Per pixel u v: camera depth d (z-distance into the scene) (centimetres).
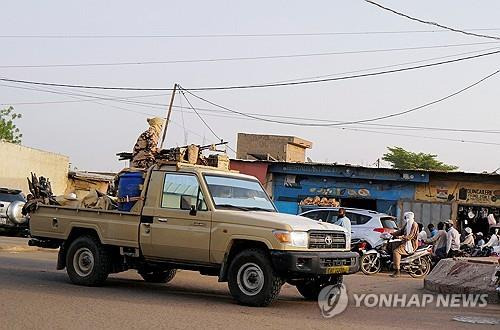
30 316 853
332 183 3067
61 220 1214
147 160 1237
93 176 4231
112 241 1142
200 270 1091
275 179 3109
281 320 898
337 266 1037
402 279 1653
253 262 1003
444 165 5241
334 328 855
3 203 2519
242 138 3706
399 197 3011
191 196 1076
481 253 2094
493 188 2958
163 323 838
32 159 3759
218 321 866
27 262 1600
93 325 809
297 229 995
